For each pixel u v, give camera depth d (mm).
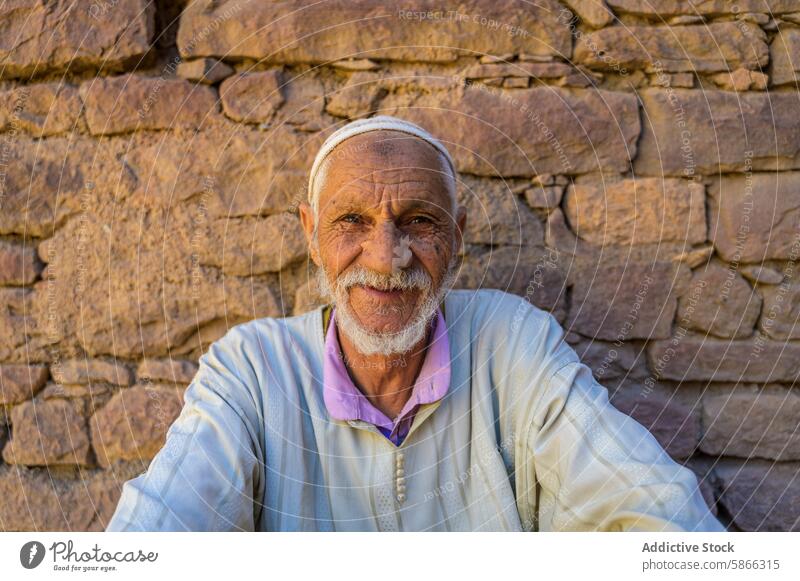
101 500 1881
